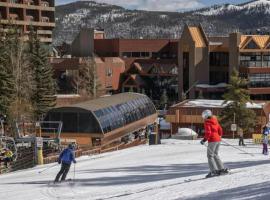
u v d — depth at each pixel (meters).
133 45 131.12
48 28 133.38
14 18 123.38
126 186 18.78
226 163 26.23
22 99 70.19
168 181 18.03
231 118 68.00
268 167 17.72
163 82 123.38
